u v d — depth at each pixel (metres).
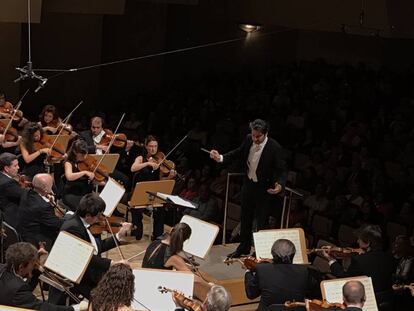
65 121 12.58
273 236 7.82
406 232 11.30
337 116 16.31
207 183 13.99
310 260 10.77
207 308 5.71
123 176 11.66
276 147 8.84
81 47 20.52
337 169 13.74
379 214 11.91
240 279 8.87
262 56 21.31
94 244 7.42
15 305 6.11
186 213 11.80
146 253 7.39
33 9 13.36
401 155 13.94
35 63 20.06
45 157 10.79
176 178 11.00
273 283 7.04
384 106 16.34
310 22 15.09
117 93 21.39
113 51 21.17
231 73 21.84
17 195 8.51
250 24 19.42
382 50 18.86
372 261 7.63
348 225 11.76
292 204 12.11
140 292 6.46
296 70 19.17
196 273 8.18
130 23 21.27
